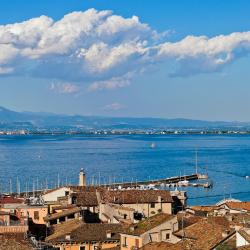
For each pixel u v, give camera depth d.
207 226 140.88
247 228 123.94
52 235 158.88
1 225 138.12
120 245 148.00
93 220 199.88
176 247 127.44
